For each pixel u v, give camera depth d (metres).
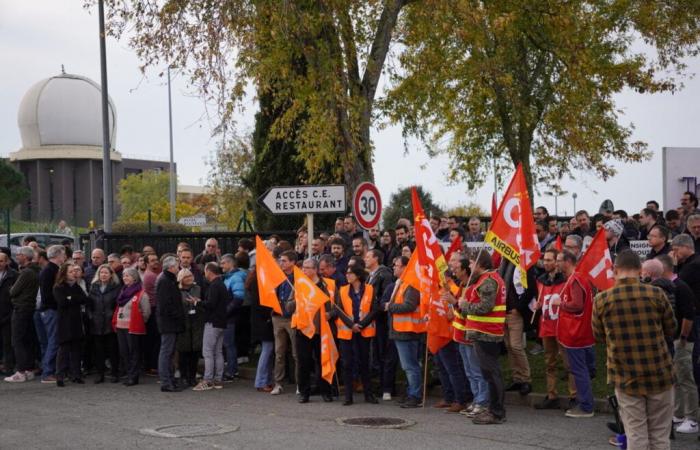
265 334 12.88
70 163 76.00
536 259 10.54
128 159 90.50
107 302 14.09
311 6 15.53
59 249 14.40
